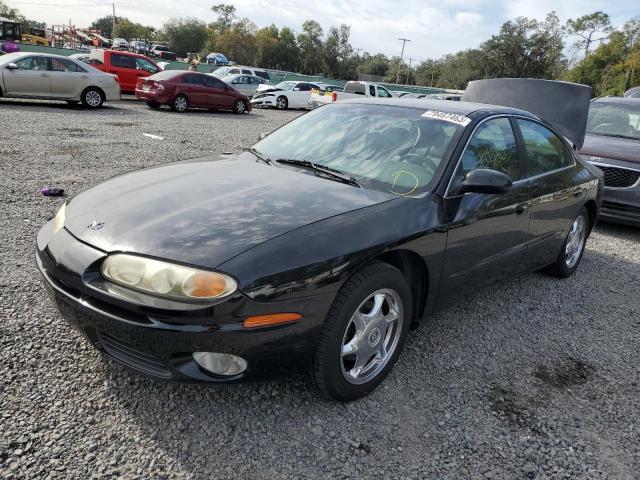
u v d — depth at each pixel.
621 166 6.44
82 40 63.94
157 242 2.32
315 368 2.50
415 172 3.11
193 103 17.62
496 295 4.35
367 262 2.59
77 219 2.64
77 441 2.27
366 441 2.46
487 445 2.52
